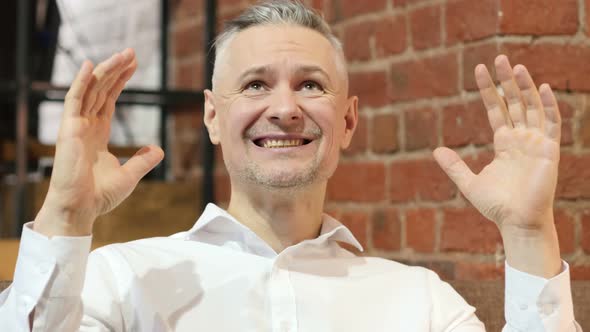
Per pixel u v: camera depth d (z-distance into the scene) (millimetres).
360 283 1687
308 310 1618
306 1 2637
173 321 1579
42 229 1349
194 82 3035
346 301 1648
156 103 3043
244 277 1618
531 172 1452
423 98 2287
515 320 1476
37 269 1334
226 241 1708
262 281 1620
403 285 1714
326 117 1625
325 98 1639
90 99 1375
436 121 2250
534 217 1447
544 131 1456
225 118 1657
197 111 3051
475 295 1826
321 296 1638
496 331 1810
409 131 2322
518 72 1447
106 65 1369
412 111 2316
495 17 2092
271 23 1673
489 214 1489
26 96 2768
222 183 2939
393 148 2367
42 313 1337
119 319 1571
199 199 2973
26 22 2785
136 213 2861
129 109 3059
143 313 1573
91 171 1359
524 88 1460
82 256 1356
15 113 3020
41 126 3055
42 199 2826
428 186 2264
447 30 2221
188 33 3057
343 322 1622
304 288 1640
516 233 1465
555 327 1452
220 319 1587
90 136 1387
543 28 2105
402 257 2330
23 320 1334
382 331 1635
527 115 1468
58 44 3045
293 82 1637
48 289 1334
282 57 1628
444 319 1693
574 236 2113
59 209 1339
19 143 2746
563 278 1463
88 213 1356
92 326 1535
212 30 2893
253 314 1592
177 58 3098
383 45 2406
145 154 1445
